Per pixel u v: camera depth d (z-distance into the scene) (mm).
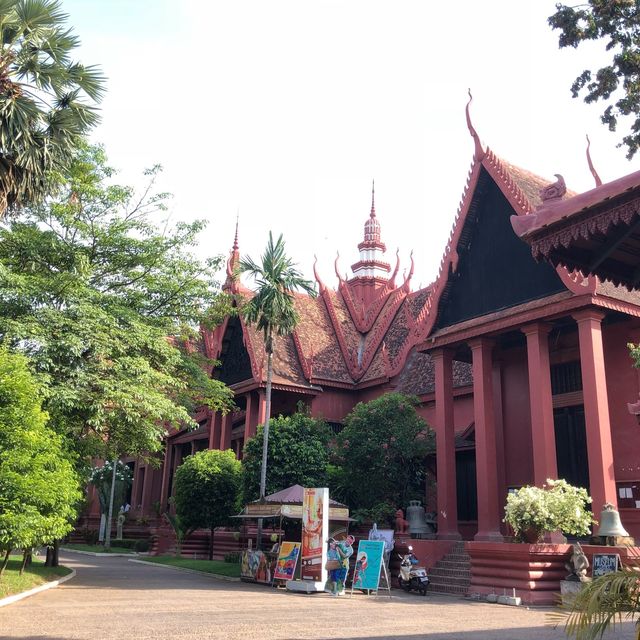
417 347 22641
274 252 24859
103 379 17344
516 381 22531
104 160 20594
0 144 14219
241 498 25031
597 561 14555
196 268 21625
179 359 19656
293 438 24453
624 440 18875
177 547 33281
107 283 20453
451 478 20875
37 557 31391
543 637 9758
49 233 18797
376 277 41375
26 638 8742
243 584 20016
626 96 10703
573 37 10773
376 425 22531
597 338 17344
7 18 14641
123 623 10445
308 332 34688
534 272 19281
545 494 15844
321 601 15164
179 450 43938
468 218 21531
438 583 18531
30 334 15836
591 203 5285
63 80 15867
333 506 20656
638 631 4539
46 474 13711
